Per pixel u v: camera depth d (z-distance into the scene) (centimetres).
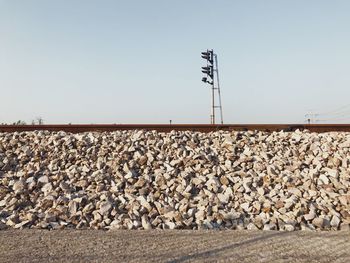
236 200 645
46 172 728
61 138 851
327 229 571
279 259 421
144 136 842
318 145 795
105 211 608
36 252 442
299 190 656
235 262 411
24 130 953
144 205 625
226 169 729
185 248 462
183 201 637
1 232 540
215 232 545
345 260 418
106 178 704
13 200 645
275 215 600
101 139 838
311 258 425
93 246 469
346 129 926
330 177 694
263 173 708
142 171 728
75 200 635
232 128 946
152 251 449
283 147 805
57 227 570
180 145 806
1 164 761
